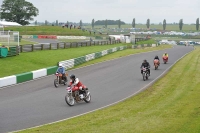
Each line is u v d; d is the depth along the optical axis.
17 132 14.40
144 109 19.30
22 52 47.25
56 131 14.38
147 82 31.20
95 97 23.91
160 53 70.56
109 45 81.31
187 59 56.91
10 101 21.78
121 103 21.64
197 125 14.76
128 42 97.19
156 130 14.27
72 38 103.88
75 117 17.62
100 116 17.66
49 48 55.62
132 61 51.66
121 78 33.78
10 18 155.00
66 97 20.67
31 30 116.56
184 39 158.75
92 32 132.62
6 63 38.66
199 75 36.09
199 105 20.03
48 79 32.50
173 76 35.31
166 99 22.64
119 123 15.75
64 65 40.56
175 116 17.08
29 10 158.00
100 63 48.25
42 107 20.14
